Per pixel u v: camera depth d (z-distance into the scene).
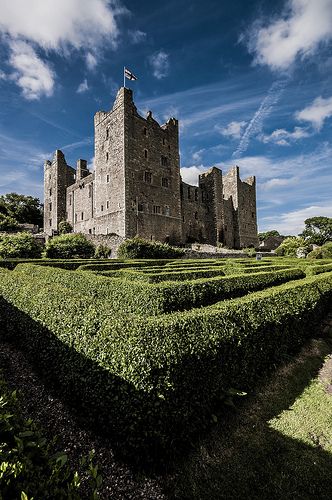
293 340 7.70
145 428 3.75
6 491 1.82
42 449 2.35
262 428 4.78
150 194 39.69
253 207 65.38
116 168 37.53
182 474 3.81
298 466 4.05
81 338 4.93
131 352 4.01
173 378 4.03
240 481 3.77
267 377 6.32
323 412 5.27
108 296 8.06
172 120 45.09
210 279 8.66
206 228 53.66
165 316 4.92
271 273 10.97
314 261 20.61
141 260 18.83
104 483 3.55
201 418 4.51
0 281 9.03
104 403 4.27
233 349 5.38
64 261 16.94
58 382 5.46
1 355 6.85
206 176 54.84
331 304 11.05
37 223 65.62
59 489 1.96
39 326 6.30
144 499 3.44
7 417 2.34
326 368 7.05
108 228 38.38
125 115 36.94
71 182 55.06
